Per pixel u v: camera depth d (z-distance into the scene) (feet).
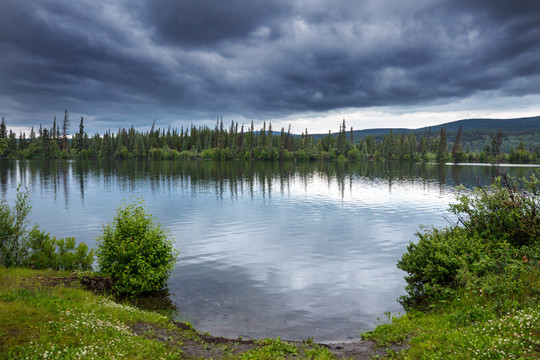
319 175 263.08
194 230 73.82
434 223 81.41
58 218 84.79
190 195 135.44
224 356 24.76
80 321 23.86
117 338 23.00
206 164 436.35
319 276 45.42
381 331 29.12
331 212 98.17
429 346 23.27
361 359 24.07
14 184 171.94
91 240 63.31
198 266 49.60
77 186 165.37
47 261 41.78
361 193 146.61
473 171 324.60
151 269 39.42
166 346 24.89
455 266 34.27
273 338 29.04
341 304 36.42
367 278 44.57
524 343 18.63
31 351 18.51
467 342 21.95
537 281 28.55
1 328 20.34
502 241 36.35
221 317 33.27
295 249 58.80
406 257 40.88
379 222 83.30
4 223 41.39
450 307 31.35
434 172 311.06
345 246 60.95
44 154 514.27
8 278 32.04
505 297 27.99
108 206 104.27
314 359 24.07
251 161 570.05
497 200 39.58
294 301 37.27
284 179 220.84
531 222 36.58
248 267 49.08
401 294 39.19
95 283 37.93
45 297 27.30
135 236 41.09
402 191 154.81
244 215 92.58
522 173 268.82
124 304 34.40
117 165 379.55
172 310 34.94
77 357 18.89
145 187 163.84
